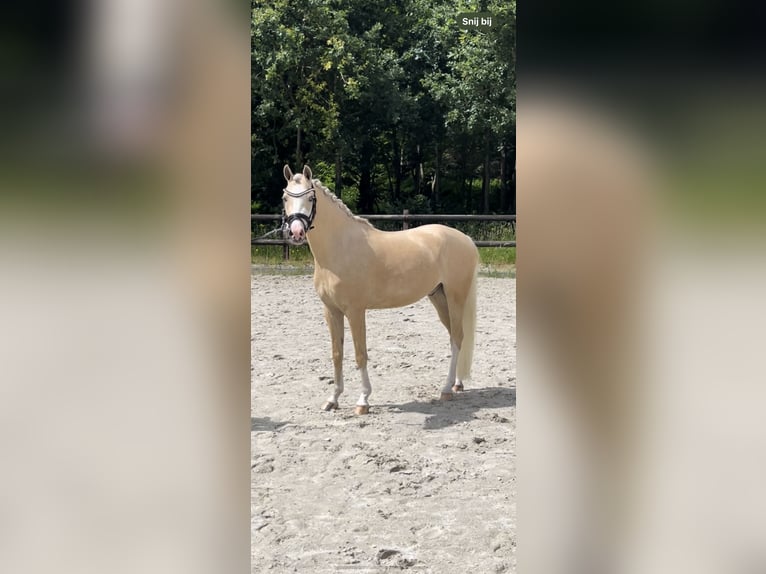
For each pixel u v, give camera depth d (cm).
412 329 702
